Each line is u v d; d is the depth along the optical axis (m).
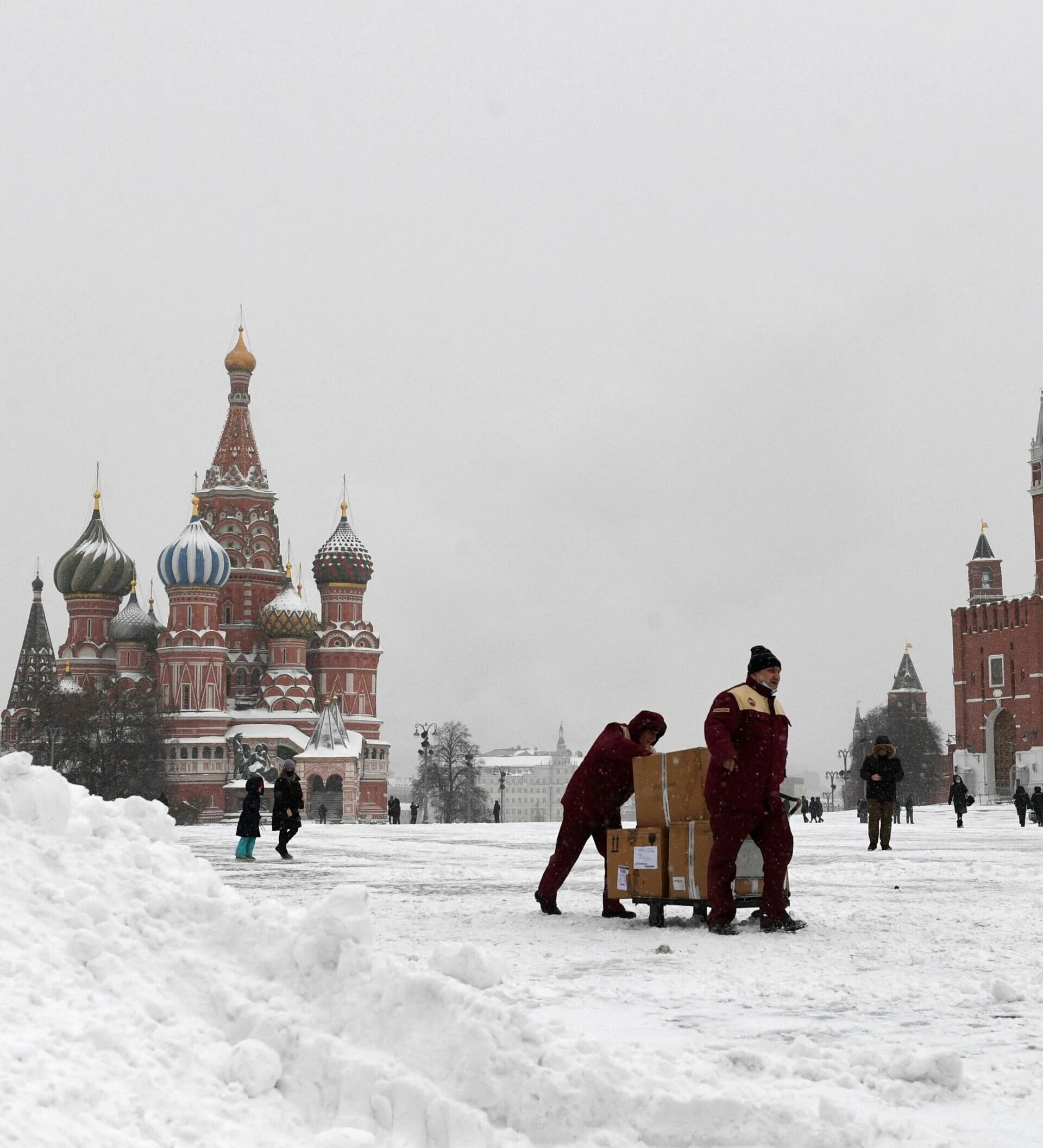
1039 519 135.88
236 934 7.31
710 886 12.88
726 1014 8.57
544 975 10.20
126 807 9.36
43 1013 6.29
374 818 158.88
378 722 163.12
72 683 160.50
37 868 7.79
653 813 13.84
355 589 164.25
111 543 168.50
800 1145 5.56
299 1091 6.06
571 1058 6.03
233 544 165.12
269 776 141.38
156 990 6.82
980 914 14.52
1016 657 134.38
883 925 13.46
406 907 15.42
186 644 149.75
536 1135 5.68
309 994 6.78
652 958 11.12
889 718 163.50
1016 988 9.17
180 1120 5.61
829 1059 6.99
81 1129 5.28
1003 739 136.62
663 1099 5.76
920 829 48.28
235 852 31.95
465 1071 5.99
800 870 22.36
